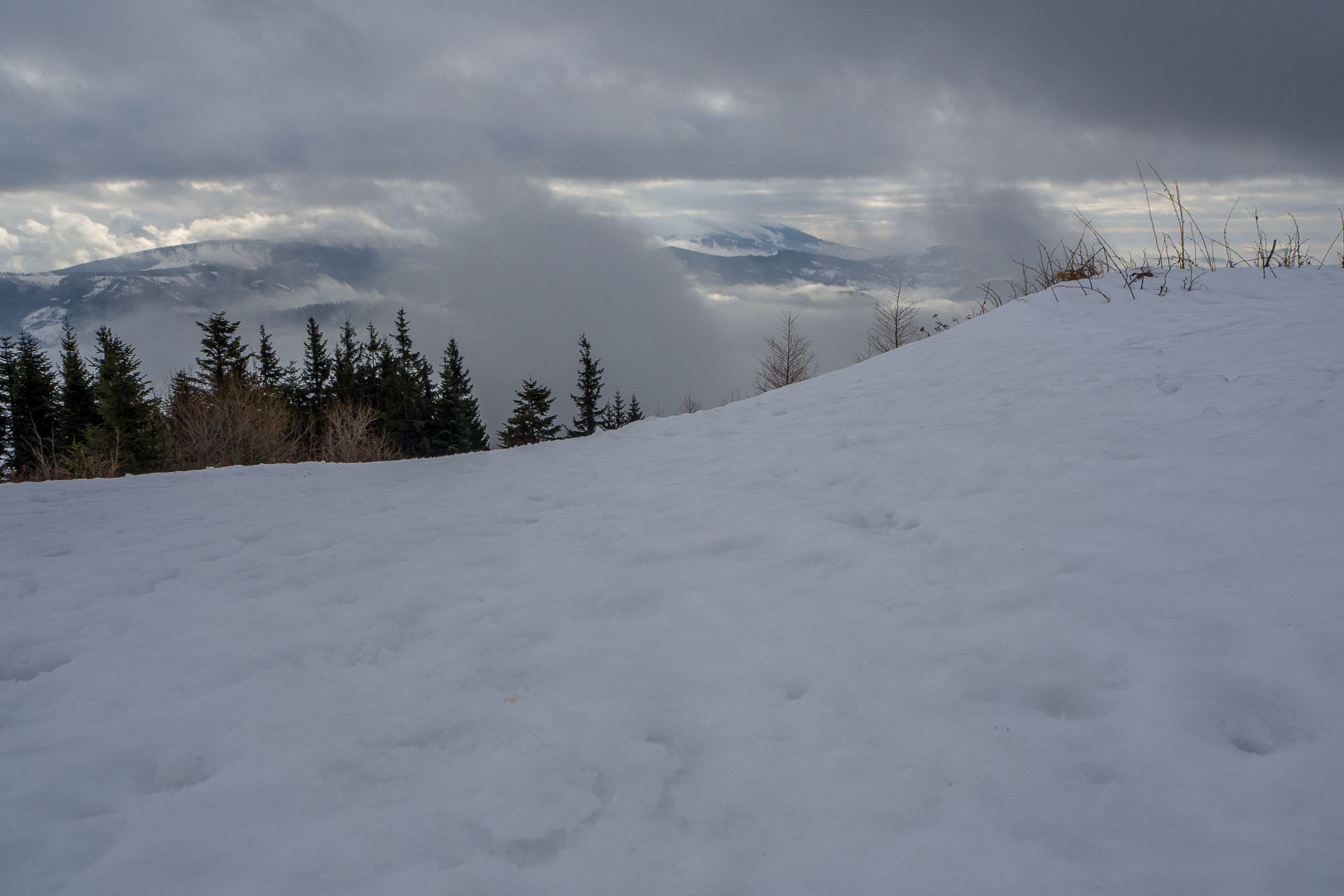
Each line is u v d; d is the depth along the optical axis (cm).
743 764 186
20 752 219
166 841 171
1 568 429
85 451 2245
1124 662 209
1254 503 297
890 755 182
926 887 141
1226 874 136
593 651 260
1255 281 897
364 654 277
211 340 3541
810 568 322
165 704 247
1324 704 179
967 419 540
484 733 212
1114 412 479
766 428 688
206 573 400
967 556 302
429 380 4669
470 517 495
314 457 2995
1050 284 1064
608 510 468
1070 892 135
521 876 154
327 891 153
